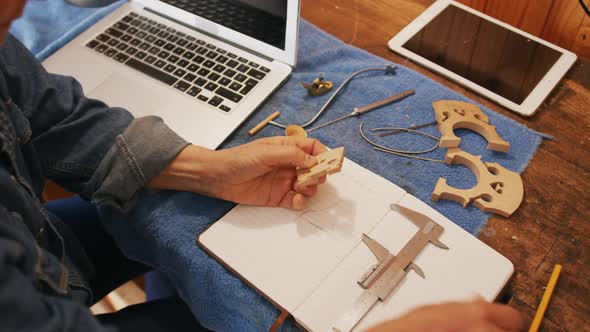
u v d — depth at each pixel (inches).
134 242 27.7
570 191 26.0
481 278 22.3
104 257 34.3
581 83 31.3
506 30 35.0
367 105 30.7
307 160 25.0
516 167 27.0
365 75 32.5
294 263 23.3
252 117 30.7
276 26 30.5
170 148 26.2
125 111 29.0
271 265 23.3
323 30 36.0
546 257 23.6
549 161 27.3
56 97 28.1
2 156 23.6
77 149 27.7
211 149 27.4
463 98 30.5
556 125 29.1
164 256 26.2
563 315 21.8
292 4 28.7
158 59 33.4
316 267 23.0
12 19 17.6
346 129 29.6
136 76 32.7
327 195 25.7
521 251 23.9
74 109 28.5
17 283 15.9
